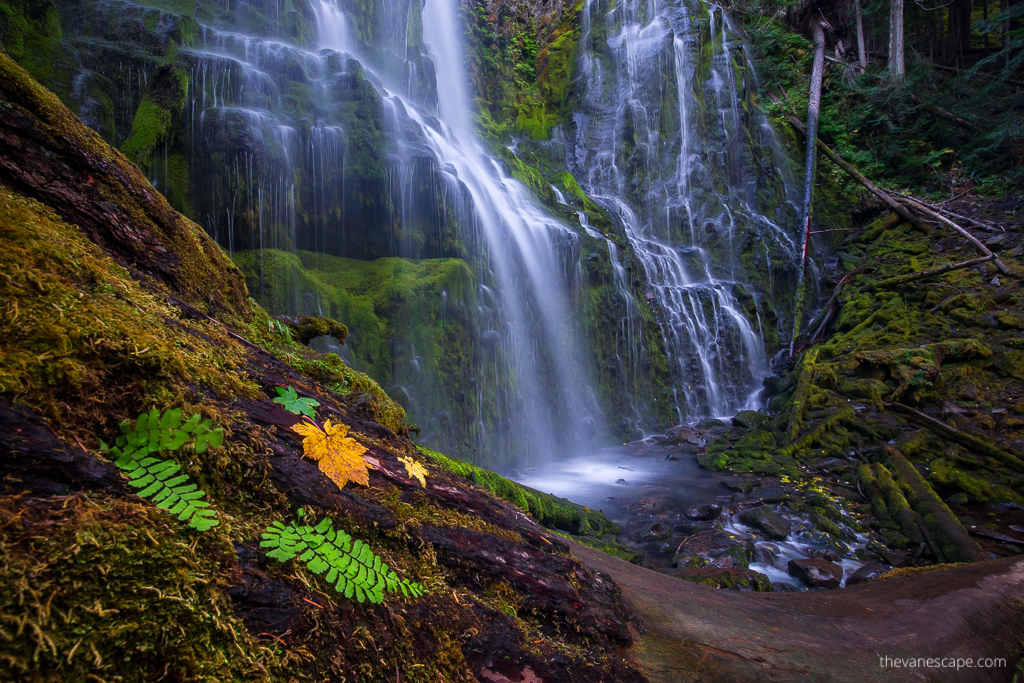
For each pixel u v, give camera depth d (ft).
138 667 3.13
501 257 28.09
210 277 9.39
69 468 3.60
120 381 4.41
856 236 48.62
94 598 3.09
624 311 34.55
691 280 41.81
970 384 30.96
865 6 61.57
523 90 47.52
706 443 31.09
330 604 4.19
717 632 7.56
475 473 14.85
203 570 3.62
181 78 18.80
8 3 16.60
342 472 5.34
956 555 17.87
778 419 31.48
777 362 40.50
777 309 43.83
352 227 22.82
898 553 18.61
